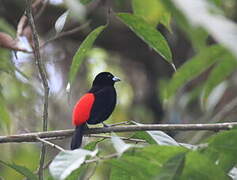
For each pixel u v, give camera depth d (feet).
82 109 27.02
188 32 7.67
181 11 6.82
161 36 19.72
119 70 63.98
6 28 34.81
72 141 25.59
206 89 27.53
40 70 23.17
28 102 45.21
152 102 60.95
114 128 23.16
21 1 48.01
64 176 13.42
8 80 43.83
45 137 23.81
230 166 19.16
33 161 51.67
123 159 16.89
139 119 60.80
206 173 16.78
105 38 54.19
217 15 6.81
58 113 55.77
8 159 49.03
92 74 62.34
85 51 21.07
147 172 17.11
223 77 26.40
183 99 44.91
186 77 23.11
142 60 58.59
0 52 34.37
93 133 26.96
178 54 55.77
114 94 33.88
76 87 59.00
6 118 33.42
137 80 63.41
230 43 6.42
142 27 19.65
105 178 52.21
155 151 16.26
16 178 47.80
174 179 15.56
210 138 19.95
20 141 23.48
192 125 22.70
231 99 50.31
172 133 51.08
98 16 50.31
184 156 15.66
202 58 21.40
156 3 16.26
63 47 53.42
